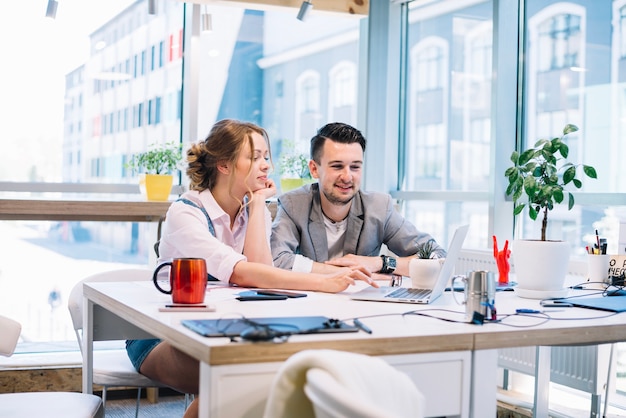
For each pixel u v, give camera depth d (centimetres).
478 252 417
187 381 221
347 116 532
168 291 202
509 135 429
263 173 262
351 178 303
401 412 133
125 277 287
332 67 525
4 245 435
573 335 175
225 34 486
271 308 189
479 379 163
